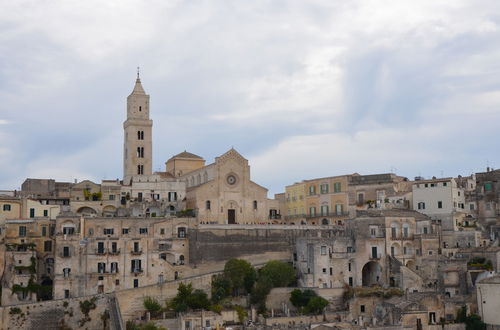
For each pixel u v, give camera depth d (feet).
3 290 483.92
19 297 485.97
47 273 514.68
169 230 537.65
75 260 504.43
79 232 509.35
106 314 474.08
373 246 531.50
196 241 543.80
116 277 511.81
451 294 502.38
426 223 552.82
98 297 476.95
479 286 468.75
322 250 521.65
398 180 640.58
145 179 608.60
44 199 575.38
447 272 506.48
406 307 460.96
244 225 562.25
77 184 595.47
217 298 491.31
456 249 543.39
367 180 631.56
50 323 466.29
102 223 520.01
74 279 501.97
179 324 456.86
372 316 483.10
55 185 639.76
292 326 447.01
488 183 597.11
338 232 572.10
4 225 510.58
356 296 493.36
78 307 472.85
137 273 517.55
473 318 463.83
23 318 461.78
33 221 517.14
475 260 518.37
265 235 567.18
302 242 534.78
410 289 509.35
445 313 470.39
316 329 431.43
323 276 518.78
